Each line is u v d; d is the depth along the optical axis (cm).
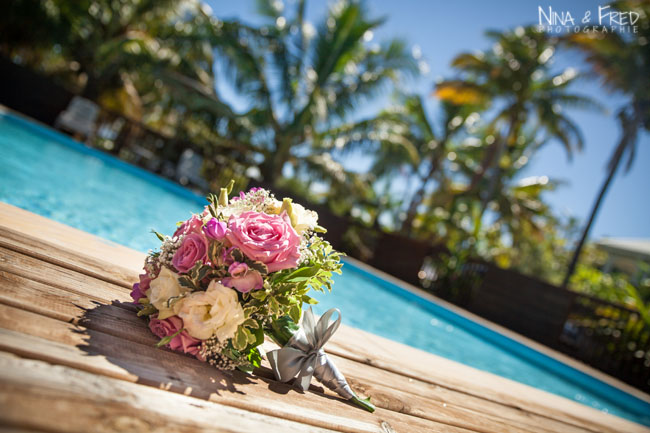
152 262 107
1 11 1247
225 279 98
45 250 135
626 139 1328
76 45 1410
